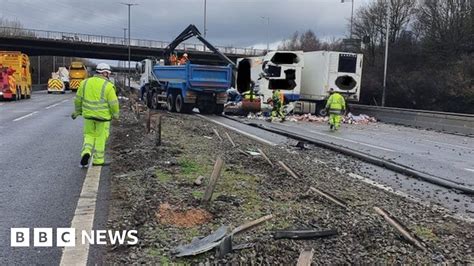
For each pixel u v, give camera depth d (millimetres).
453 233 5727
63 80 64625
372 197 7430
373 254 4723
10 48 69875
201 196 6492
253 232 5133
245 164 9297
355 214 6078
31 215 5820
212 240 4742
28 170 8562
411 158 12781
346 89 28469
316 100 29094
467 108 42906
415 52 55250
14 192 6934
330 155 12570
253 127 20094
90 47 71750
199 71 24734
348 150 13000
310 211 6070
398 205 6992
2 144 11836
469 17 51750
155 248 4684
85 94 8672
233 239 4855
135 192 6715
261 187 7285
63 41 69188
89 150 8703
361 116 29188
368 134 19750
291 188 7352
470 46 50219
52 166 8953
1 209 6062
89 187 7148
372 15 66750
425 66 52469
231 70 26297
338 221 5688
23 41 67750
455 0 53469
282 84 28156
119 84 47750
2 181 7652
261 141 14609
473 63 44562
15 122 17625
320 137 17484
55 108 26547
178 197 6398
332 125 20875
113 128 14961
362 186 8414
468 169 11289
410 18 63688
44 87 85000
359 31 68438
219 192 6809
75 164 9172
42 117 20141
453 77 44500
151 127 15164
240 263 4297
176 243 4785
